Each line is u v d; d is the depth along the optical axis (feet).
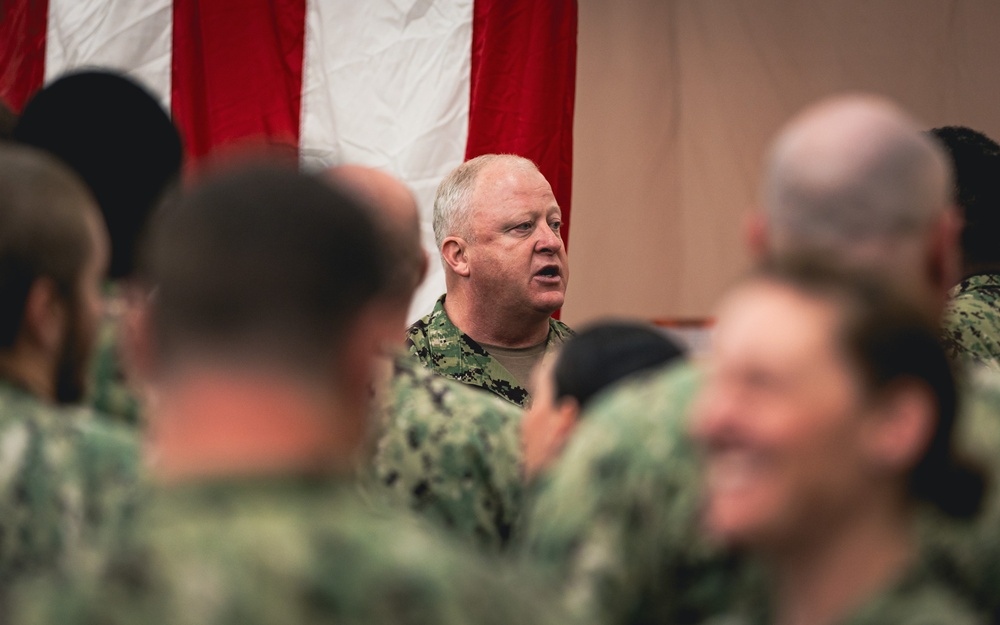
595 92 31.60
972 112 31.86
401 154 28.50
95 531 9.84
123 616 6.07
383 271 7.09
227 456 6.52
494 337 22.76
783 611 8.43
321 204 6.88
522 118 28.48
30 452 9.74
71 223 10.25
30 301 10.05
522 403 22.39
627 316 31.45
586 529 8.92
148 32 29.07
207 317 6.61
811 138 9.11
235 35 29.09
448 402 13.62
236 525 6.38
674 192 31.65
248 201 6.78
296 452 6.58
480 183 22.59
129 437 10.41
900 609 8.24
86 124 13.14
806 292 7.95
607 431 9.22
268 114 28.91
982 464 8.83
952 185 16.10
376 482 13.29
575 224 31.45
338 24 29.07
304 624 6.23
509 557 13.11
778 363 7.76
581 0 31.60
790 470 7.77
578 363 12.30
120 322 12.57
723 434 7.83
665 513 8.86
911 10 31.83
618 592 8.79
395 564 6.49
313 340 6.68
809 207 8.97
